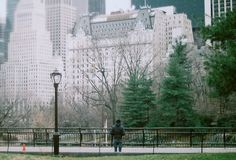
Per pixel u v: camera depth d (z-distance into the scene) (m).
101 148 29.64
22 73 158.88
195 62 58.06
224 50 20.36
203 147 29.47
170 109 45.28
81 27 104.62
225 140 31.31
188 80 48.00
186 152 26.22
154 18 98.31
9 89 147.12
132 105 48.41
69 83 88.19
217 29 20.03
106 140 34.94
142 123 48.34
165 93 45.81
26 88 156.00
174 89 45.78
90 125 68.75
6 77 158.50
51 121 77.50
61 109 77.19
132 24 102.62
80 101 81.88
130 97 48.81
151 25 96.62
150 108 48.50
